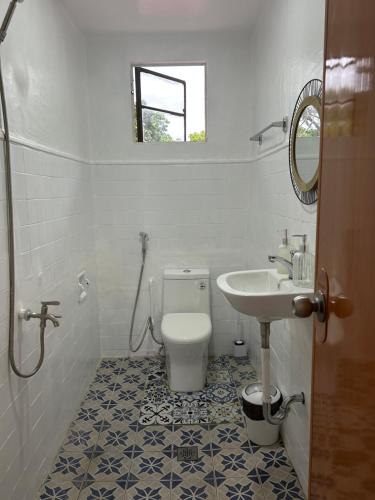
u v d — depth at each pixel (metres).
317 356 0.89
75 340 2.26
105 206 2.80
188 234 2.85
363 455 0.64
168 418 2.17
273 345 2.12
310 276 1.52
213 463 1.81
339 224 0.75
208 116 2.72
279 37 1.94
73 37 2.35
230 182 2.79
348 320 0.70
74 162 2.31
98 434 2.04
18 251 1.52
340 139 0.74
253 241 2.67
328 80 0.81
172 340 2.31
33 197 1.67
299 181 1.60
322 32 1.36
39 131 1.76
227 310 2.95
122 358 2.95
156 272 2.89
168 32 2.59
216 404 2.30
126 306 2.92
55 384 1.90
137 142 2.74
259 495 1.62
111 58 2.63
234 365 2.81
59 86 2.06
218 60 2.66
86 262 2.56
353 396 0.68
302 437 1.64
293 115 1.70
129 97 2.68
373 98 0.60
